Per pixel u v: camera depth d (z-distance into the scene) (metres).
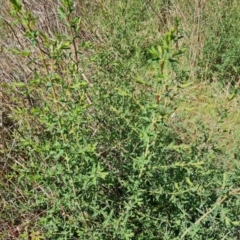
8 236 2.23
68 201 1.81
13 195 2.33
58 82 1.60
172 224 1.96
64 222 1.90
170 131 2.36
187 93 2.85
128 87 2.12
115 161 2.04
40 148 1.72
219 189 1.93
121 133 2.10
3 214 2.28
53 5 3.13
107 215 1.86
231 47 3.44
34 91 2.38
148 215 1.82
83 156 1.65
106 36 3.04
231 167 2.24
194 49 3.43
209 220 1.80
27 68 2.64
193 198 1.90
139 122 2.01
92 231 1.83
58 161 2.09
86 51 2.82
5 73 2.61
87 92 2.16
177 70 2.22
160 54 1.34
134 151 2.05
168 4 4.04
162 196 1.91
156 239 1.90
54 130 2.11
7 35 2.87
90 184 1.71
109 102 2.08
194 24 3.48
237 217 1.81
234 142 2.46
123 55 2.67
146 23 3.73
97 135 2.06
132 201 1.87
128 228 1.91
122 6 3.58
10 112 2.54
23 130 2.29
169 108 1.86
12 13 1.52
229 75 3.41
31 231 2.09
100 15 3.51
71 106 1.79
